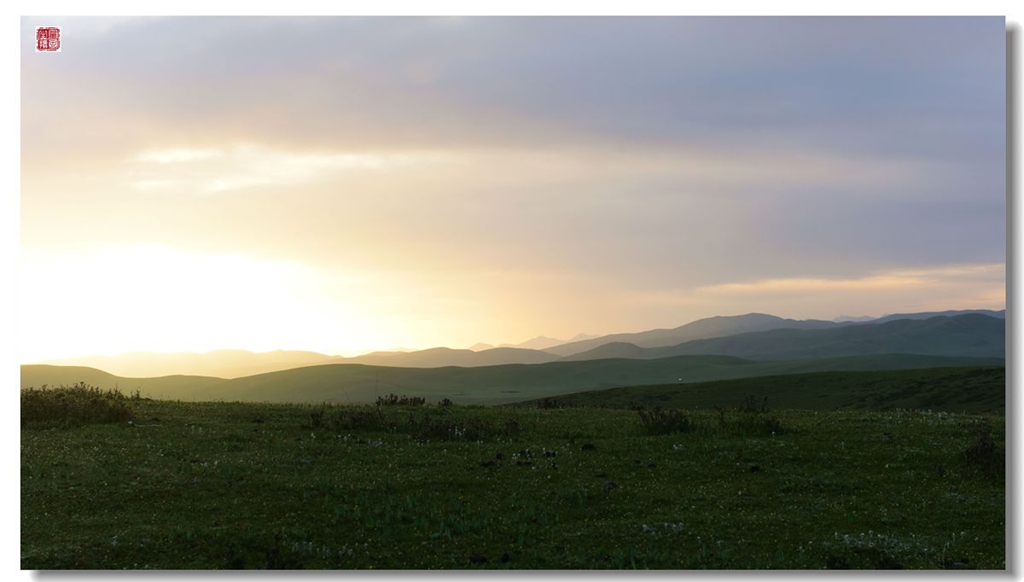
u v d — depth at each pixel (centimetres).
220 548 1211
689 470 1767
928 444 2027
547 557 1194
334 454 1859
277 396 16450
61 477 1566
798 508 1479
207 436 2025
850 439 2106
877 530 1356
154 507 1412
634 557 1186
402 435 2147
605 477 1695
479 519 1361
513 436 2184
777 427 2261
